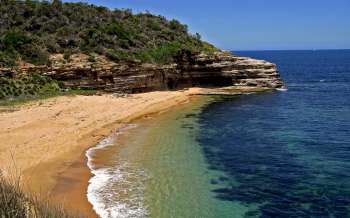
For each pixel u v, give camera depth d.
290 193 20.66
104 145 30.22
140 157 27.00
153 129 36.81
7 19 59.47
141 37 70.00
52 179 21.67
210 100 57.44
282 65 164.25
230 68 68.56
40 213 8.32
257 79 69.38
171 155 27.73
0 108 39.12
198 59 67.75
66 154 26.83
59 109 40.47
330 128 37.72
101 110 42.84
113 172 23.48
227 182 22.19
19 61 50.72
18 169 22.23
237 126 38.84
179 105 52.41
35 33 58.84
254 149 29.70
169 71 65.12
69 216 9.07
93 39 60.94
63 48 57.44
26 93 45.94
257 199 19.81
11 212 7.53
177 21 85.00
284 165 25.59
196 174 23.50
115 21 71.31
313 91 68.81
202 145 30.86
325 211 18.52
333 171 24.31
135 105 48.19
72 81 52.56
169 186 21.25
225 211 18.22
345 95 63.72
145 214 17.48
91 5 74.06
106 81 55.56
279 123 40.47
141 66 60.22
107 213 17.45
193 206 18.62
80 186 20.83
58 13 64.44
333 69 133.88
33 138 29.31
